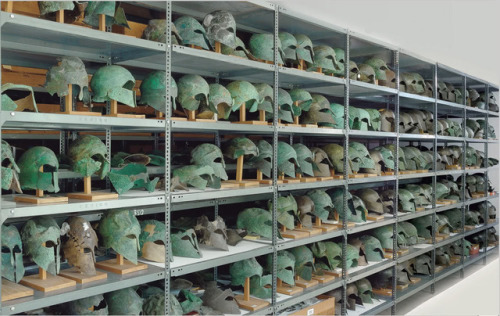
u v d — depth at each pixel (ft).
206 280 13.20
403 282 17.47
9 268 7.88
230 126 10.99
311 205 13.99
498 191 28.30
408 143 23.07
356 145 15.69
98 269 9.71
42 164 8.42
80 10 9.14
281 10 12.17
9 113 7.52
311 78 13.35
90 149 9.19
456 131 22.74
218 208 14.69
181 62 11.64
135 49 10.32
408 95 17.93
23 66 10.72
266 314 12.12
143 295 10.73
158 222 10.66
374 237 16.44
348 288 14.84
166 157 9.87
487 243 25.90
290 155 12.90
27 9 9.98
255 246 11.98
